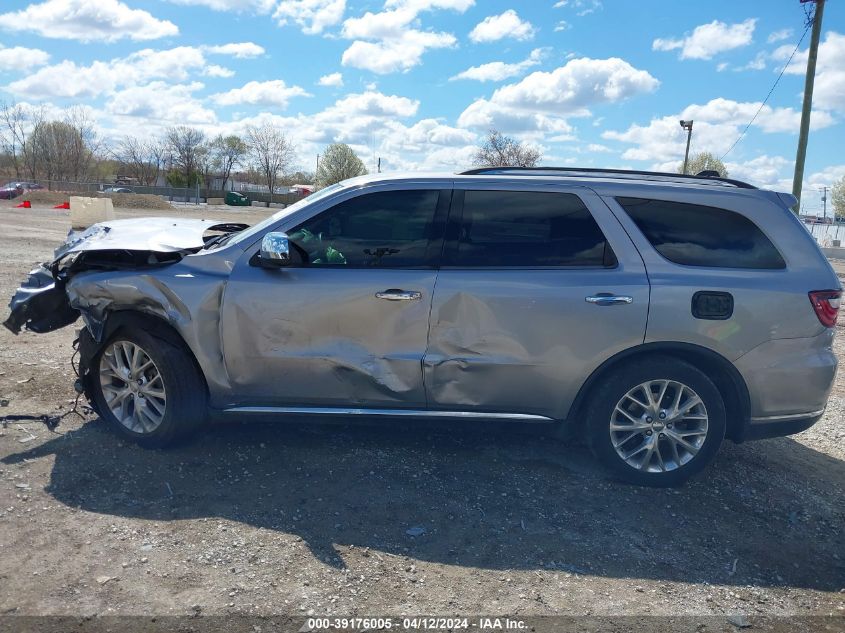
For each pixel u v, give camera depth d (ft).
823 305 13.91
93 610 9.62
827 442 18.03
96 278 14.39
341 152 260.83
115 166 300.40
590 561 11.59
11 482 13.01
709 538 12.59
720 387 14.33
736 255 14.03
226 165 282.77
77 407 16.87
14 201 134.92
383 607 10.05
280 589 10.32
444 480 14.08
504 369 13.83
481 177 14.34
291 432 15.97
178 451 14.65
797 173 73.77
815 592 11.19
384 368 13.93
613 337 13.67
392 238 14.16
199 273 14.15
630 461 14.19
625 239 13.99
